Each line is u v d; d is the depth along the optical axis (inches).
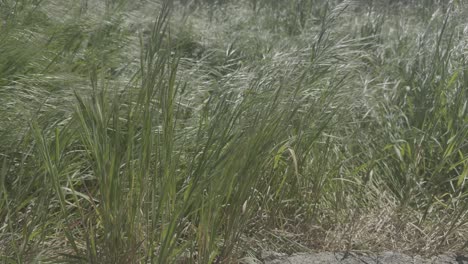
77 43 231.6
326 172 188.4
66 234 147.5
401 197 197.0
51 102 181.8
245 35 282.0
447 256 175.6
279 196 183.0
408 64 242.4
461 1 251.4
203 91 205.9
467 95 219.5
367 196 194.1
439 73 225.8
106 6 264.2
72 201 171.6
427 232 183.3
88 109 150.3
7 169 163.8
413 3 327.6
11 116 176.4
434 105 213.3
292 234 176.2
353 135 203.2
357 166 204.5
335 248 175.5
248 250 166.2
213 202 148.3
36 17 232.5
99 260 145.4
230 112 171.6
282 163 184.5
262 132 154.7
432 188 197.8
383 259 171.9
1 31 207.0
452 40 245.8
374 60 261.3
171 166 148.6
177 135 173.0
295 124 184.9
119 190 141.8
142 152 146.9
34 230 157.1
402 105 227.3
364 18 299.1
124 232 145.6
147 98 147.0
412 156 202.5
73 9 249.9
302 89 185.3
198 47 271.1
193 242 154.8
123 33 249.3
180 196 160.4
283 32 297.4
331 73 205.0
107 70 219.6
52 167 147.9
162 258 142.9
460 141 196.7
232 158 150.6
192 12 316.5
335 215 182.7
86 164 175.0
